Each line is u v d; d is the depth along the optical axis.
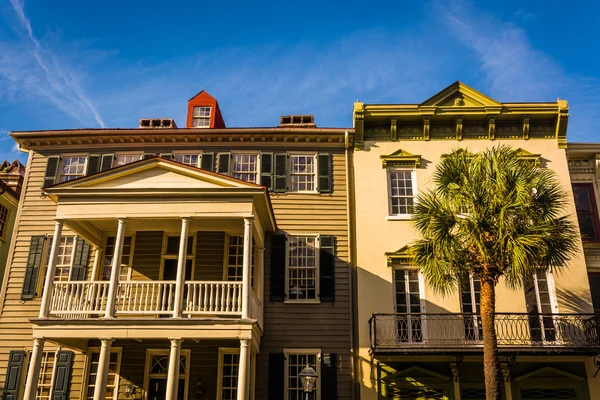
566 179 17.66
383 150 18.27
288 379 16.09
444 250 12.77
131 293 15.51
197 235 17.30
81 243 17.28
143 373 16.09
